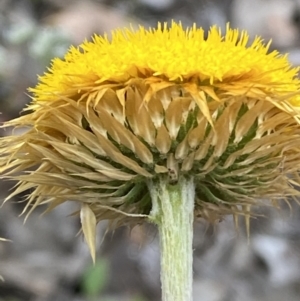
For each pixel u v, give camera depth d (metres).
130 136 0.09
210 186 0.10
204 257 0.22
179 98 0.08
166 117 0.09
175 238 0.09
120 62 0.09
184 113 0.09
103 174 0.09
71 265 0.21
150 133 0.09
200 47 0.09
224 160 0.09
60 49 0.22
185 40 0.09
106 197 0.09
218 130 0.09
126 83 0.08
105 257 0.22
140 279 0.22
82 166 0.09
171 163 0.09
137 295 0.21
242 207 0.11
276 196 0.10
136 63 0.08
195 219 0.11
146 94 0.08
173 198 0.09
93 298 0.20
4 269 0.21
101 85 0.09
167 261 0.09
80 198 0.10
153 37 0.09
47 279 0.21
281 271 0.22
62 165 0.09
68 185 0.09
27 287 0.21
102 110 0.09
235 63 0.09
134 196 0.09
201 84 0.09
